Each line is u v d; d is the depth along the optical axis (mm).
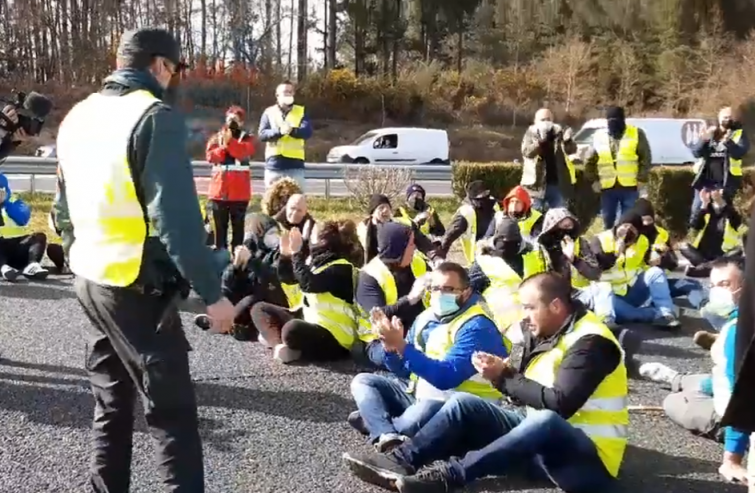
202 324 7094
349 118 44438
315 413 5188
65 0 40344
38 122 5750
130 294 3195
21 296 8219
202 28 43031
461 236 8898
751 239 2564
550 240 7328
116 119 3172
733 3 43438
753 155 16922
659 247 8133
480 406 4125
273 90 42281
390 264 6051
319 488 4129
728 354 4293
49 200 15906
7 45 38969
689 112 42844
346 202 17406
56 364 5984
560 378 3965
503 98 46000
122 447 3484
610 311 7473
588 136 25734
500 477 4250
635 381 6094
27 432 4715
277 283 6906
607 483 4105
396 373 5270
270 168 10008
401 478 3912
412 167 19422
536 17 49469
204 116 37938
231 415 5102
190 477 3219
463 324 4418
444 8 50625
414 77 46344
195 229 3074
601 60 46062
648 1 45281
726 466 4398
